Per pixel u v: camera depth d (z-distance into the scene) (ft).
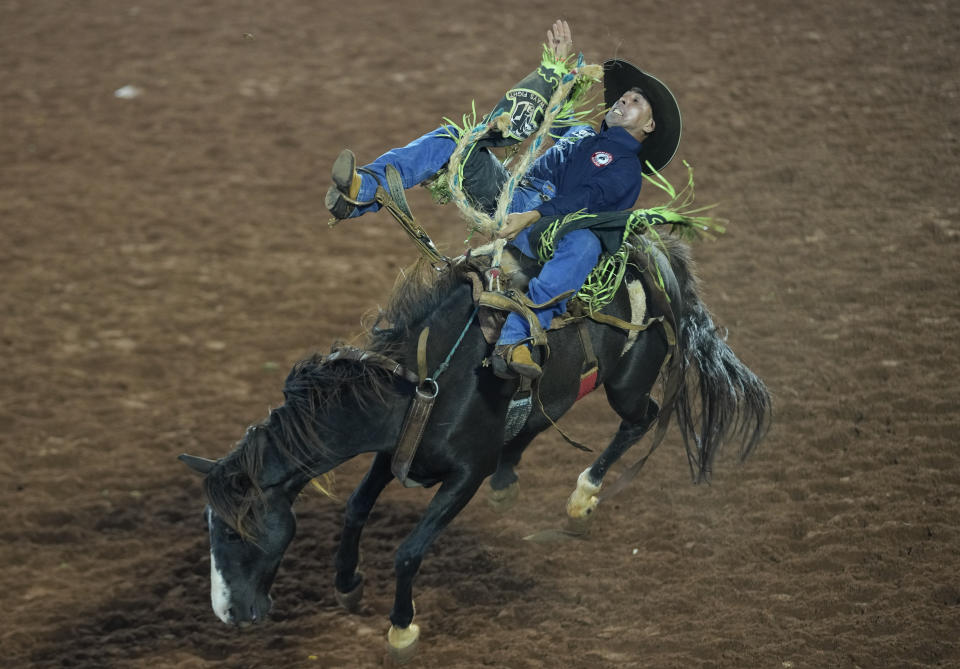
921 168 140.46
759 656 66.13
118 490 89.35
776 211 131.75
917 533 76.07
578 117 68.54
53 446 94.99
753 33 190.80
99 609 75.51
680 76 174.81
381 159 61.82
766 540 77.25
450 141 63.93
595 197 63.00
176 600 76.43
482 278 63.93
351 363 61.82
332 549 82.07
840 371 98.02
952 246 120.26
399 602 64.85
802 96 165.17
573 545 79.56
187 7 219.20
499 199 62.18
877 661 64.85
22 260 128.36
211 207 141.69
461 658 68.59
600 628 70.59
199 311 117.39
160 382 104.58
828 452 87.15
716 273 118.01
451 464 63.10
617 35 193.36
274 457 60.34
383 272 125.18
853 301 110.42
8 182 148.25
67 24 209.56
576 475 88.99
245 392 102.63
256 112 170.50
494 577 77.00
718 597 72.28
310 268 126.52
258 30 206.39
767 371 98.99
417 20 208.85
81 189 146.51
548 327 63.57
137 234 134.72
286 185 147.54
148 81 182.80
